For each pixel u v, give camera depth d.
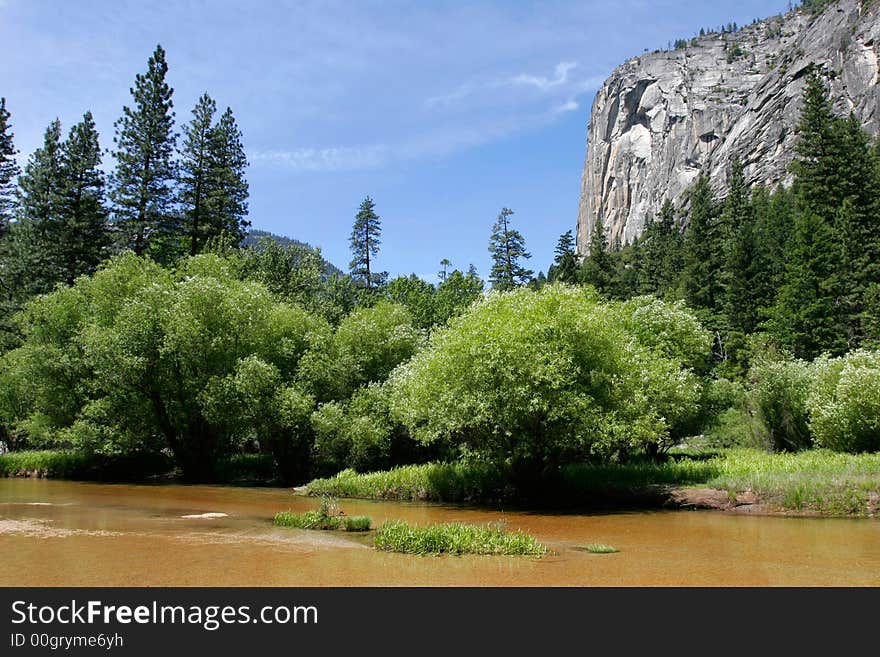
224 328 31.81
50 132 49.03
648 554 12.38
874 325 49.25
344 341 34.06
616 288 83.88
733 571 10.86
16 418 38.84
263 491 26.59
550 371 18.95
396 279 64.31
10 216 48.06
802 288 54.09
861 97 118.69
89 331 31.94
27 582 10.18
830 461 21.73
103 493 25.41
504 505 21.25
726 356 62.03
